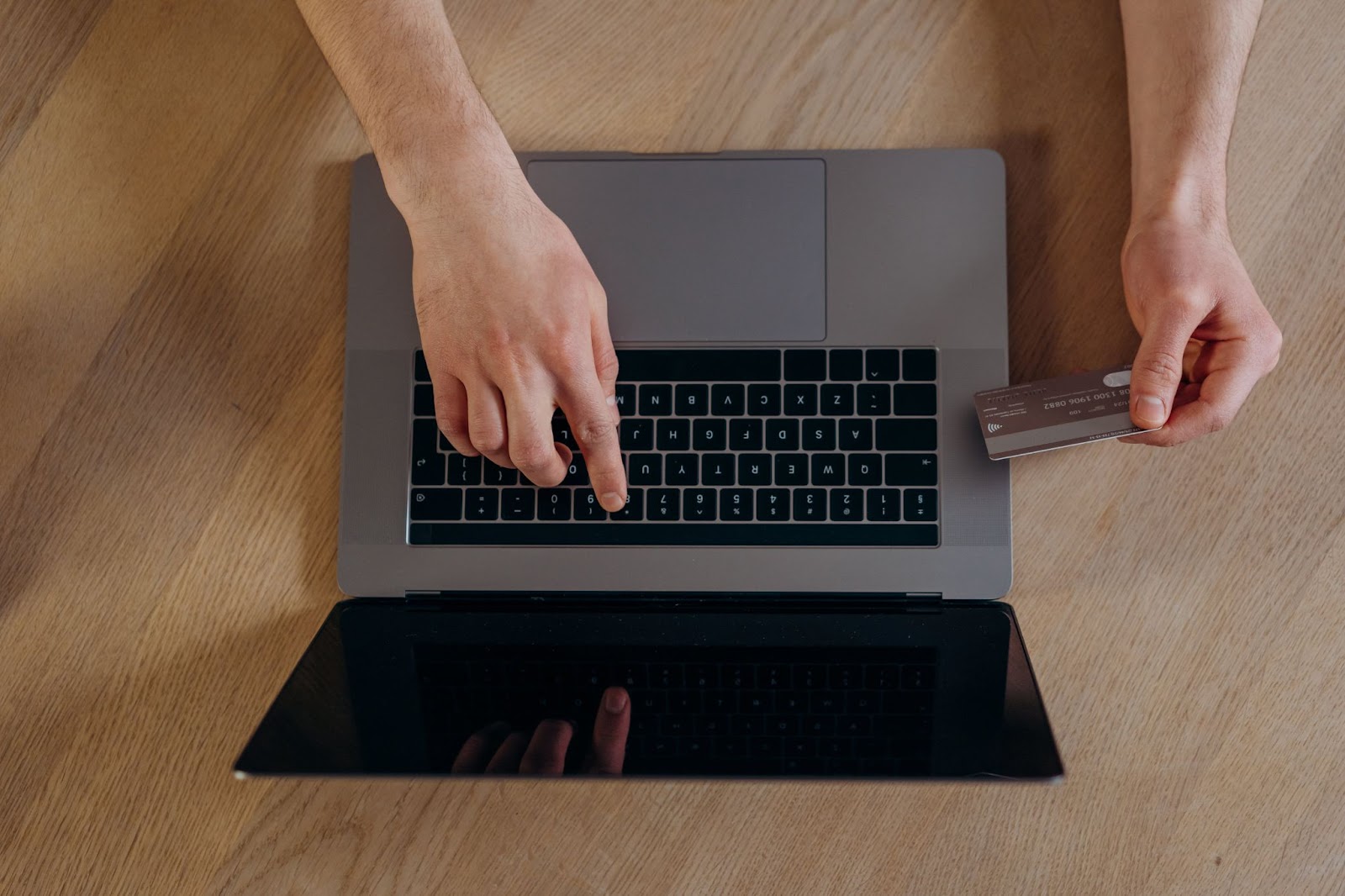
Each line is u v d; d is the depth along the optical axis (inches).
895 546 24.2
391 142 23.2
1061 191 26.0
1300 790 23.5
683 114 26.6
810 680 22.1
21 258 26.1
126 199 26.4
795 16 26.8
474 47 26.8
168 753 24.4
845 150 25.9
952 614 23.9
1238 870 23.3
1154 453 25.0
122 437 25.6
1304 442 24.8
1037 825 23.7
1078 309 25.6
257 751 20.1
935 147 26.2
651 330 25.2
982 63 26.5
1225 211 24.3
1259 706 23.8
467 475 24.8
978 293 25.1
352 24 23.5
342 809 24.2
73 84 26.6
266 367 26.0
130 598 25.0
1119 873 23.4
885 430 24.6
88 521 25.3
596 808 24.2
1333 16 26.1
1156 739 23.8
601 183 25.7
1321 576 24.3
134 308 26.1
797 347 25.0
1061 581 24.6
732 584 24.2
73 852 23.9
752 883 23.7
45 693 24.5
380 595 24.4
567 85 26.8
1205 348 23.9
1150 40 25.1
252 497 25.5
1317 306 25.4
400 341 25.3
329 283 26.2
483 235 22.6
